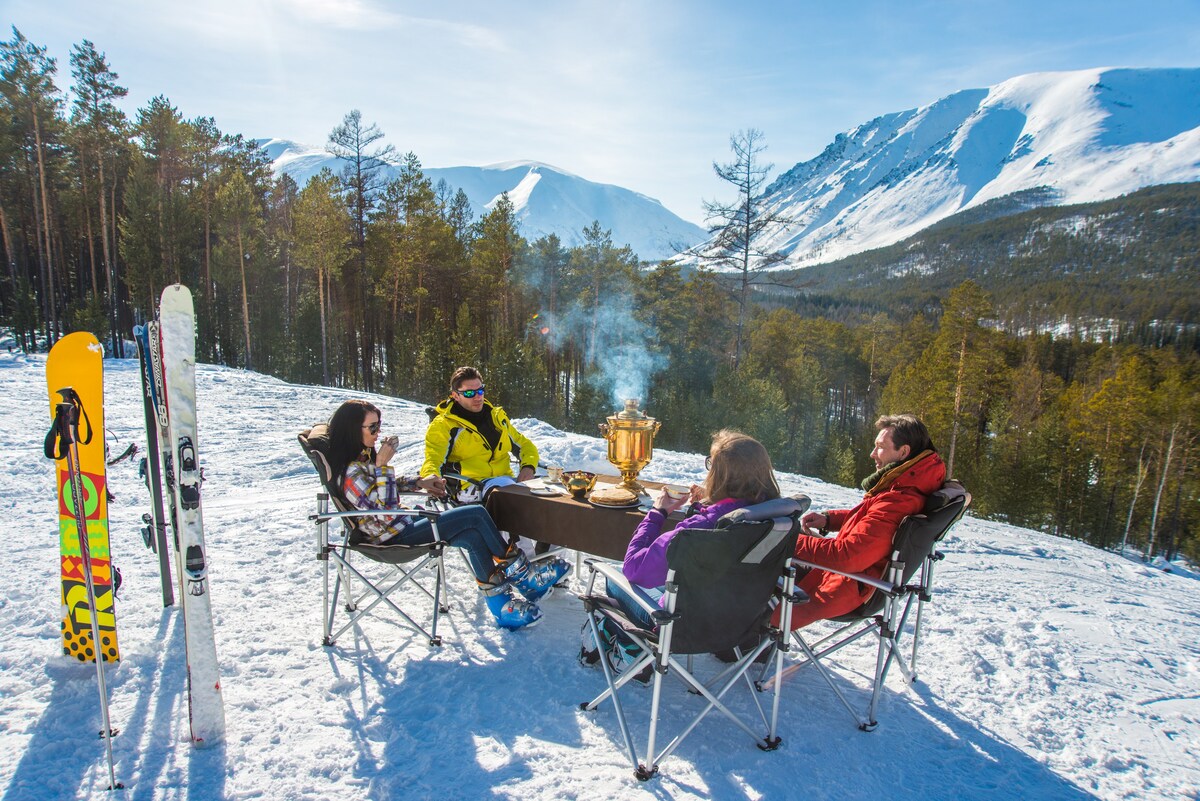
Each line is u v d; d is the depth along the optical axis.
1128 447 38.16
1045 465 36.53
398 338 36.06
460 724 2.68
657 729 2.71
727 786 2.38
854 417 58.66
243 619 3.53
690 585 2.41
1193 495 36.91
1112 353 63.28
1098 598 4.84
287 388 15.88
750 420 31.64
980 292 33.94
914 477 2.96
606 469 5.05
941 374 34.75
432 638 3.32
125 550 4.61
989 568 5.42
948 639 3.73
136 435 9.17
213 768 2.36
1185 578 6.35
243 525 5.23
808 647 2.99
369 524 3.31
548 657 3.26
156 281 34.81
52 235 37.53
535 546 4.15
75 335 2.86
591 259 42.81
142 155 37.69
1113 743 2.79
